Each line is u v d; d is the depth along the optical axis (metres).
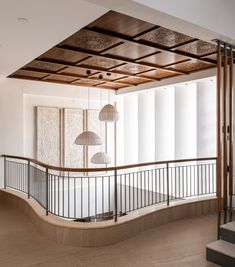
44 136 8.05
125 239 4.29
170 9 2.80
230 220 4.09
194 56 5.44
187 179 7.09
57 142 8.29
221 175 4.00
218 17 3.33
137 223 4.52
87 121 8.87
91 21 3.50
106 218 7.64
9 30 3.77
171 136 8.04
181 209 5.33
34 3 3.05
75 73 6.82
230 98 4.02
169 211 5.14
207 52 5.21
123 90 8.91
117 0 2.51
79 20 3.47
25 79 7.33
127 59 5.60
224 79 3.97
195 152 7.38
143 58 5.54
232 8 3.54
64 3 3.05
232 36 3.52
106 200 8.98
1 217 5.29
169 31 4.12
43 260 3.56
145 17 2.88
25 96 7.84
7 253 3.75
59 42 4.24
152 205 5.56
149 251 3.85
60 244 4.06
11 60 5.23
